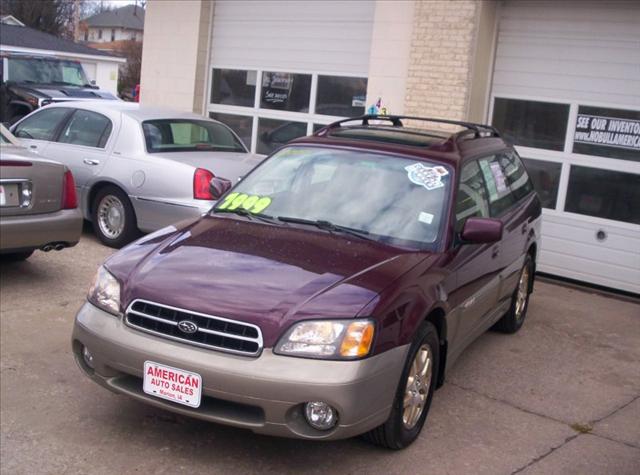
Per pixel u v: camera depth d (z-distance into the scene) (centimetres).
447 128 934
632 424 517
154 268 435
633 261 859
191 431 460
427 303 435
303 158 553
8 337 588
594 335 714
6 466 411
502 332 696
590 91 874
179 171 823
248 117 1170
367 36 1038
